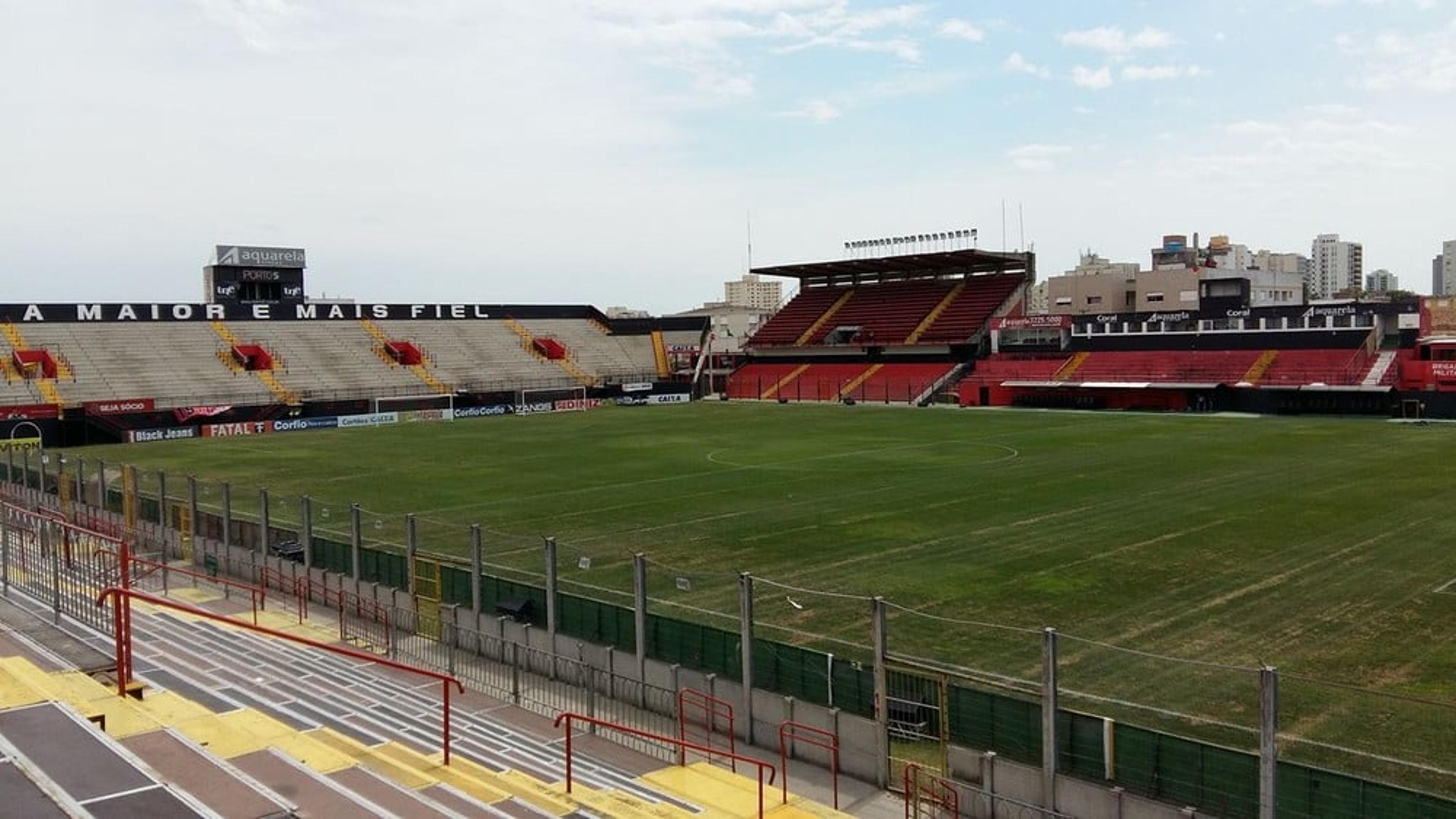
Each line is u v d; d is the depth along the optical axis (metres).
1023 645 21.20
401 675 20.31
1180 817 12.70
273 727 13.60
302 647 21.92
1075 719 13.78
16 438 69.88
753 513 37.47
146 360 88.00
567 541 32.94
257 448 65.31
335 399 89.00
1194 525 33.22
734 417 85.25
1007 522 34.50
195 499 30.50
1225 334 88.12
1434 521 33.03
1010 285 107.50
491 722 17.83
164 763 10.13
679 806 13.72
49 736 10.00
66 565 17.84
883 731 15.38
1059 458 52.28
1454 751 15.48
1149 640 21.33
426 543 32.91
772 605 24.66
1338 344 82.69
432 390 98.12
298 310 101.75
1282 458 50.59
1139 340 92.75
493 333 113.88
